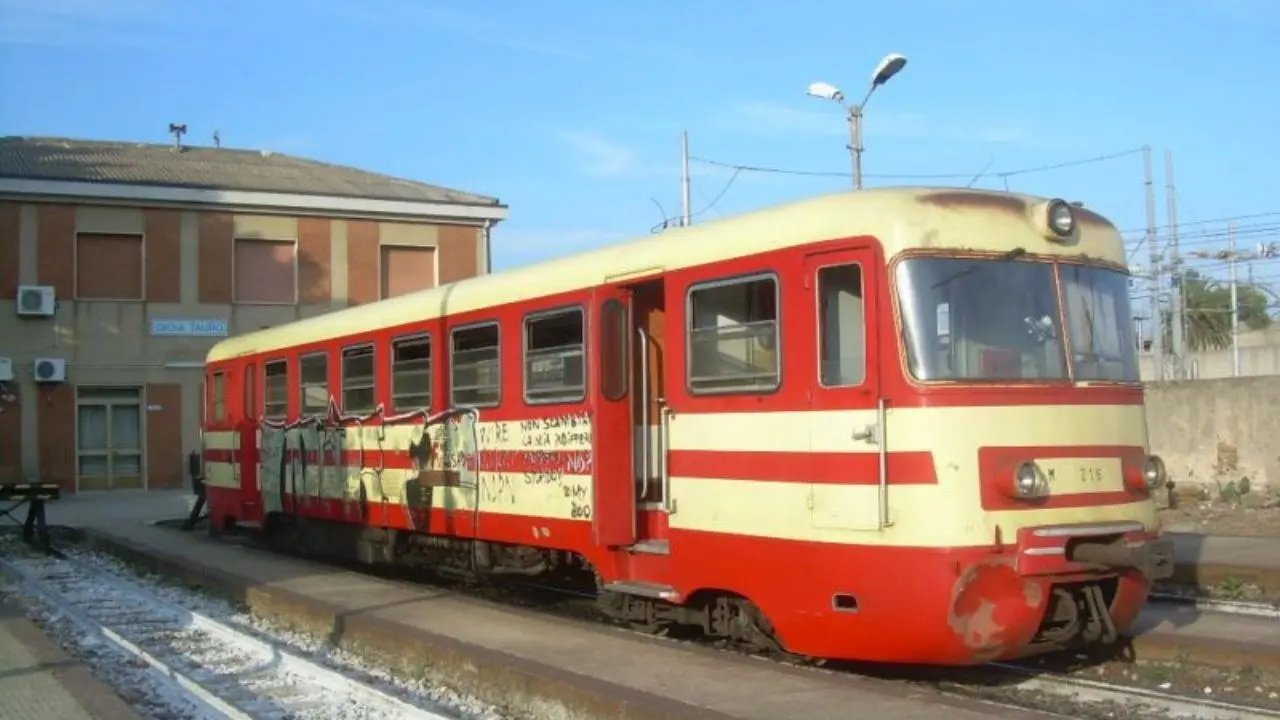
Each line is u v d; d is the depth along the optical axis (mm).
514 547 11266
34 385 30016
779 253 8008
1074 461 7535
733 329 8383
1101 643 8188
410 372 12695
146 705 8195
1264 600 10883
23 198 29844
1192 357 36656
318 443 14914
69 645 10586
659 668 7777
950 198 7648
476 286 11531
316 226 32969
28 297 29672
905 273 7359
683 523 8766
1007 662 8695
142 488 31016
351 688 8336
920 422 7168
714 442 8492
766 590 7996
